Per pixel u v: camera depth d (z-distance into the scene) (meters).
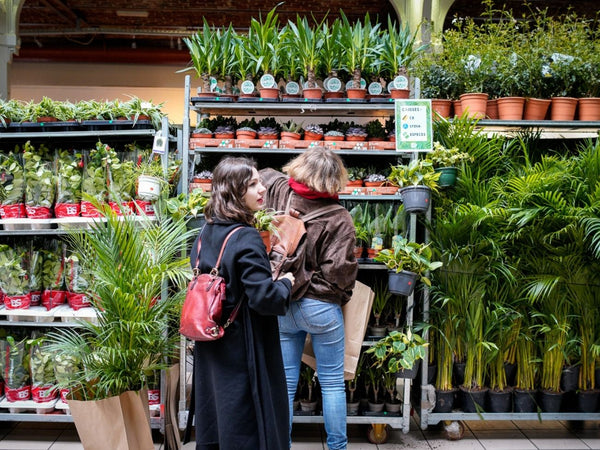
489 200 2.97
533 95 3.31
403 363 2.68
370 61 3.09
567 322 2.96
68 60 9.29
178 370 2.76
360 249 2.92
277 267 2.19
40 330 2.97
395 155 3.26
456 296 2.95
